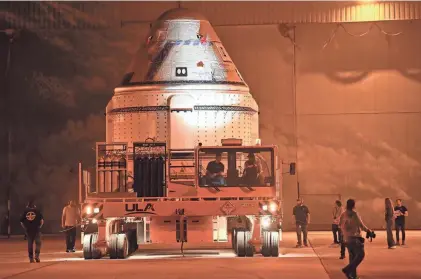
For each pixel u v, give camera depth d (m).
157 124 31.59
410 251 29.88
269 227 28.38
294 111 42.62
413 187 42.28
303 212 32.34
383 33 42.44
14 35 43.31
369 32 42.53
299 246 32.25
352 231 20.48
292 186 42.47
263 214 27.58
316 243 34.53
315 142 42.56
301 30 42.62
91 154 43.31
